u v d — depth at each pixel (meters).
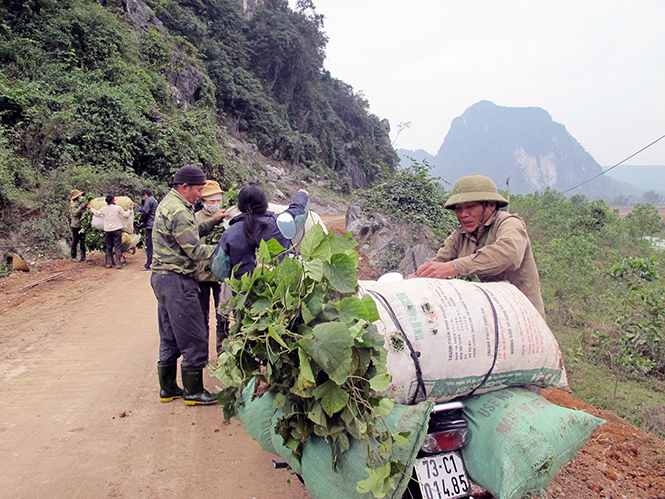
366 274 9.98
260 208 3.50
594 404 4.67
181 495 2.79
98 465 3.08
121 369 4.70
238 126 47.56
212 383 4.41
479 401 2.31
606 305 7.62
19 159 11.81
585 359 5.91
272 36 53.19
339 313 1.92
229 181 23.28
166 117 21.34
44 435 3.43
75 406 3.90
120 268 10.19
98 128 15.67
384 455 1.85
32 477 2.92
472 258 2.69
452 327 2.21
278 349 1.87
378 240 11.13
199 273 3.99
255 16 54.94
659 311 5.39
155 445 3.35
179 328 3.80
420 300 2.28
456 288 2.41
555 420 2.15
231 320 2.27
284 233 3.46
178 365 4.97
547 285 8.93
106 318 6.40
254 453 3.30
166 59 28.92
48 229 10.74
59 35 19.14
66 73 17.66
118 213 10.15
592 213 20.16
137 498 2.75
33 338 5.50
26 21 19.30
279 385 1.96
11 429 3.49
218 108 41.53
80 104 16.17
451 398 2.27
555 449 2.08
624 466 3.29
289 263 2.03
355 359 1.85
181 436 3.49
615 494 2.95
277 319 1.88
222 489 2.87
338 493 1.96
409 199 11.51
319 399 1.85
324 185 53.03
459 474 2.16
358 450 1.96
